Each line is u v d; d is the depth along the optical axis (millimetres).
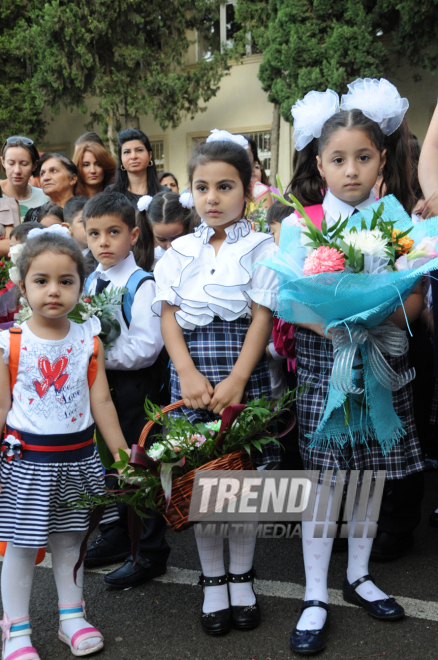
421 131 12125
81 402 2070
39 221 4039
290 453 2738
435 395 2902
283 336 2547
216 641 2039
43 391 2010
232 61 14125
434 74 11797
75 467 2037
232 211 2127
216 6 13453
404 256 1896
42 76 12984
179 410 2223
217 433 1978
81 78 12859
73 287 2029
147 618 2197
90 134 4832
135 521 2043
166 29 13336
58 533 2070
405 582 2348
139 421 2570
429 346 2814
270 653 1958
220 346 2117
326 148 2139
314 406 2119
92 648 1980
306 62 11359
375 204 2080
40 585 2475
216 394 2031
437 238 2016
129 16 12930
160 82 12797
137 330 2500
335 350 1974
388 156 2383
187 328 2150
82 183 4805
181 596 2348
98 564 2613
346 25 11195
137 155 4211
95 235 2596
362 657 1906
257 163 4332
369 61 11031
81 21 12688
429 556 2574
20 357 2010
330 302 1910
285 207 2695
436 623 2068
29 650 1952
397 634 2016
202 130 14648
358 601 2174
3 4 13906
